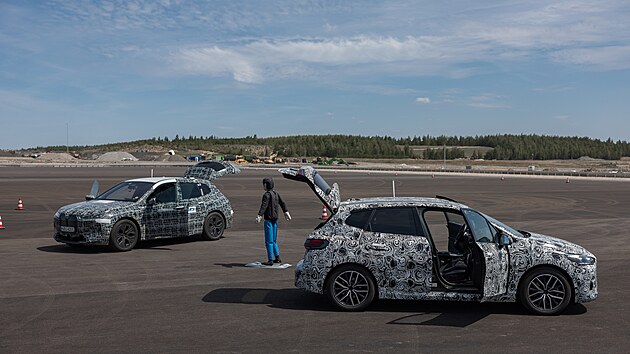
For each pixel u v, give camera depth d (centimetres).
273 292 932
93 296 894
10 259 1246
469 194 3791
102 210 1349
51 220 2044
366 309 818
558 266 785
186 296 899
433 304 851
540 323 746
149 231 1416
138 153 18675
